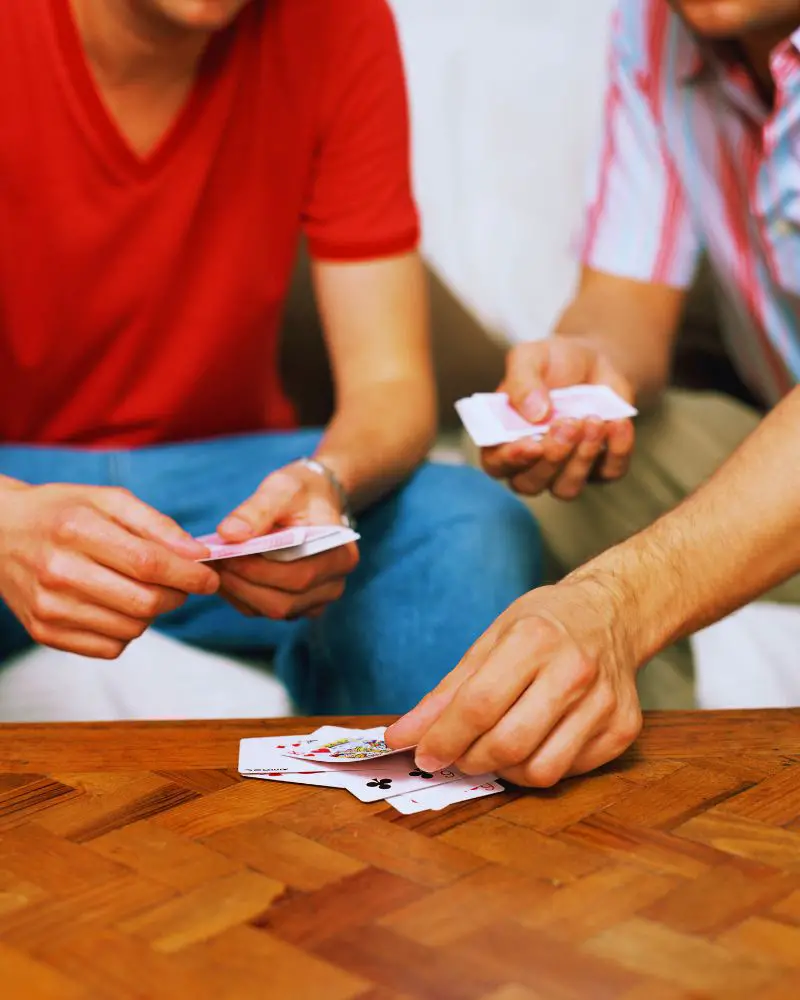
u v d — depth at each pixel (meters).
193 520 1.75
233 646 1.79
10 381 1.78
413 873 1.15
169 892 1.13
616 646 1.28
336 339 1.78
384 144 1.77
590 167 1.97
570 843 1.18
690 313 2.15
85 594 1.42
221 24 1.58
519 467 1.68
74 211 1.69
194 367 1.78
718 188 1.88
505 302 2.16
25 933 1.10
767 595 1.92
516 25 2.18
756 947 1.09
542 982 1.06
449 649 1.66
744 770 1.27
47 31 1.64
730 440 2.01
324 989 1.06
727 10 1.66
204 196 1.73
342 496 1.59
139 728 1.33
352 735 1.33
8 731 1.33
